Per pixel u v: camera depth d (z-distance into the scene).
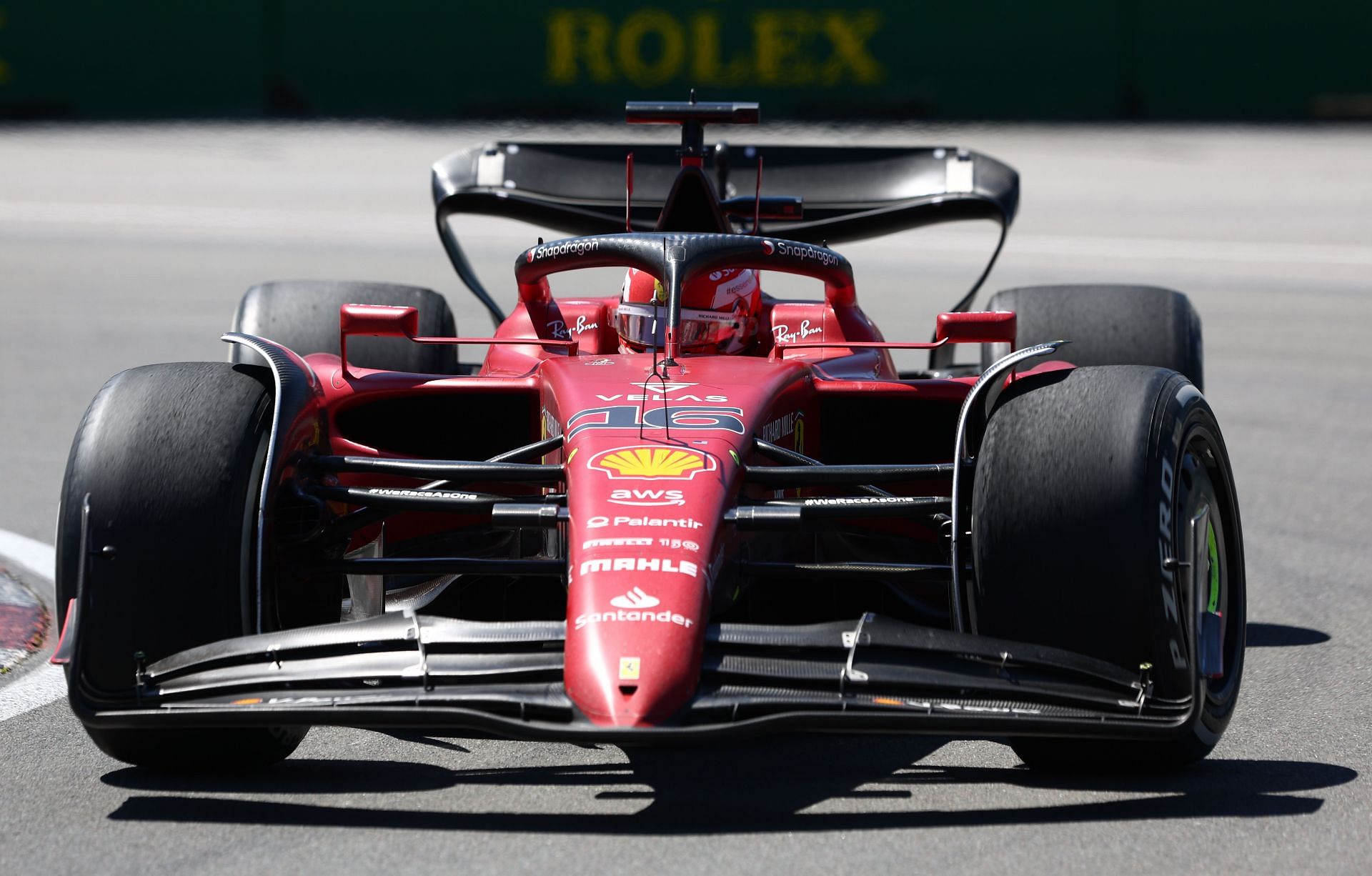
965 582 14.38
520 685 12.52
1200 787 14.15
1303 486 29.16
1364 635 19.80
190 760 14.30
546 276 19.94
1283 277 56.72
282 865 12.26
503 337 20.14
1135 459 13.77
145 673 13.42
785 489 16.92
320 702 12.47
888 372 20.27
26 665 18.16
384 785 14.18
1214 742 14.48
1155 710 13.34
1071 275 56.03
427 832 12.93
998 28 129.12
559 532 16.81
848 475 14.79
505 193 24.70
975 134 112.25
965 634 13.11
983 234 67.25
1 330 43.66
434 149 101.19
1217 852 12.54
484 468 14.95
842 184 25.33
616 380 16.19
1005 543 14.00
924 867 12.14
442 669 12.70
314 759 15.05
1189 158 100.44
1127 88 129.50
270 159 94.44
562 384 16.27
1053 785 14.20
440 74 130.50
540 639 12.77
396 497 14.95
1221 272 57.72
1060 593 13.77
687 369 16.56
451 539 19.11
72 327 44.22
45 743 15.48
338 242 62.56
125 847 12.69
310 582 15.80
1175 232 68.62
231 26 129.38
